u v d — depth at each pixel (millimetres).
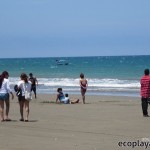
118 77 70188
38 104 26219
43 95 35031
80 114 20016
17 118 18500
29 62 181125
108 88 44844
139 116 18922
